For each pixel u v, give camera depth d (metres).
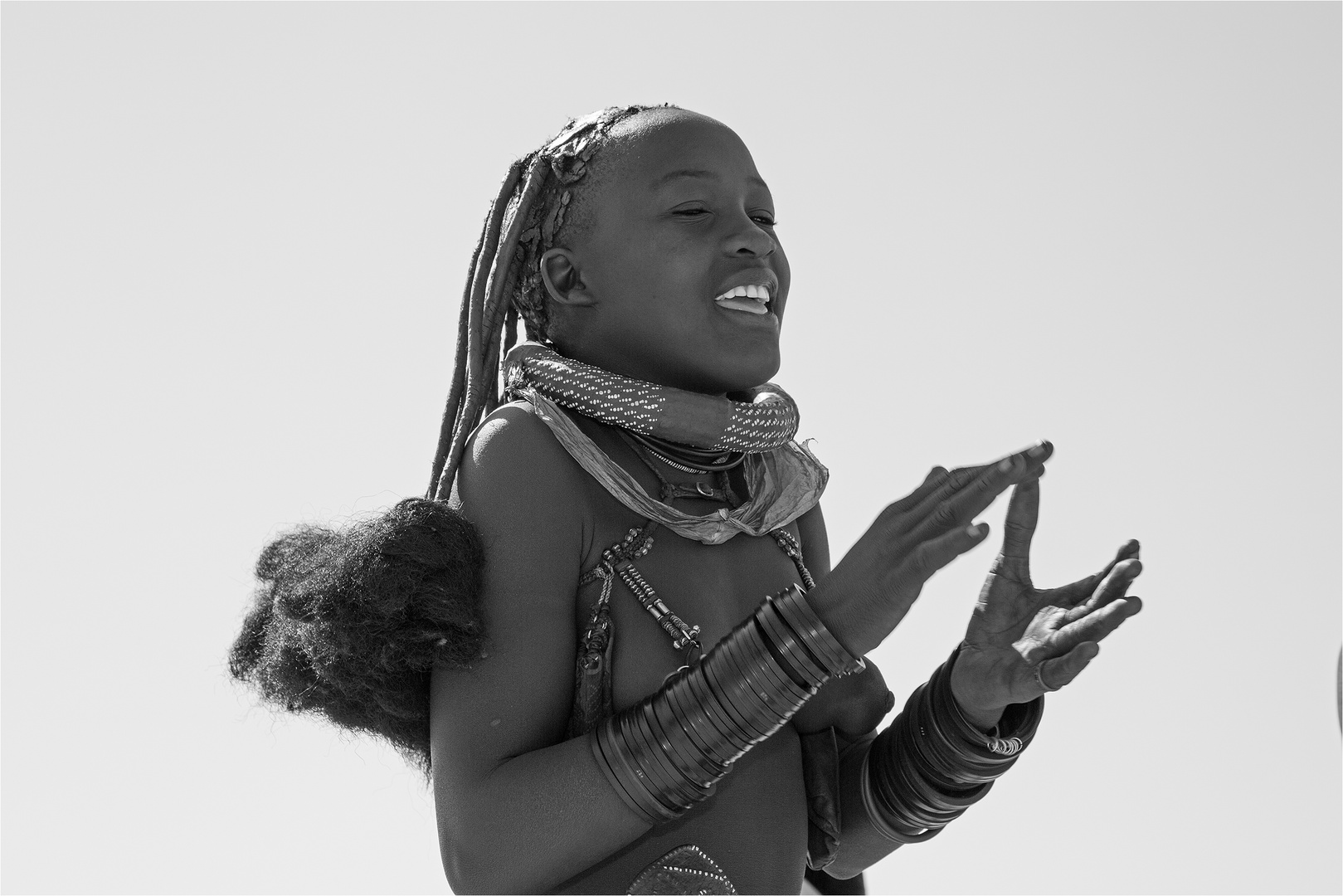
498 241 4.19
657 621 3.74
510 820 3.53
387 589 3.53
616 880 3.66
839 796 4.04
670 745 3.46
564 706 3.71
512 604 3.67
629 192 3.97
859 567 3.40
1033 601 3.68
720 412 3.91
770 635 3.45
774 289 4.02
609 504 3.84
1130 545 3.68
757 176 4.10
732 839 3.76
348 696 3.73
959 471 3.39
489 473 3.77
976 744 3.81
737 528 3.92
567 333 4.10
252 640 3.91
